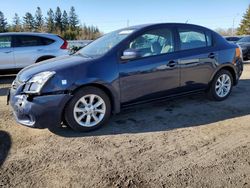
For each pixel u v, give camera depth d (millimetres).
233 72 6004
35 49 9570
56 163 3439
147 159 3482
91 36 76438
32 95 4008
